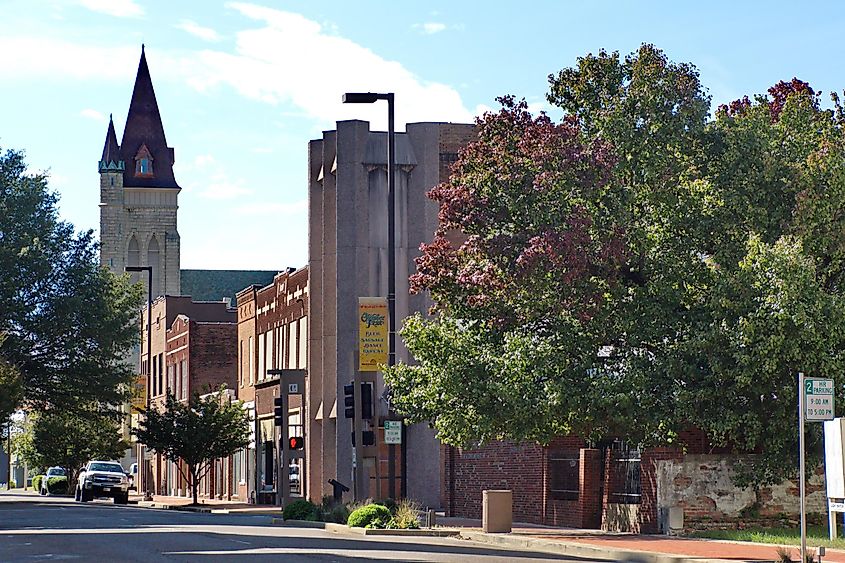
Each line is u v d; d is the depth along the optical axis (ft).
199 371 298.35
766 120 121.80
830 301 106.52
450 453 155.84
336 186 190.60
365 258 189.06
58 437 320.91
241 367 267.59
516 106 116.78
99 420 285.23
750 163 117.08
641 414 110.32
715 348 108.58
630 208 114.01
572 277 110.32
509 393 111.65
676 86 115.24
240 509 204.74
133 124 597.11
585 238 110.73
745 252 115.75
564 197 113.60
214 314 331.36
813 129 122.62
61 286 270.67
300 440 180.55
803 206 114.62
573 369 113.80
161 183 588.91
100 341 269.85
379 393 188.44
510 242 114.42
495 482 147.64
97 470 253.03
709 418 109.81
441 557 87.30
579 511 128.88
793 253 107.96
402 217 190.19
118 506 219.20
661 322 113.70
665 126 114.21
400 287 189.26
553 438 125.80
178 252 588.91
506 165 115.14
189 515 172.55
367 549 95.66
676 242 116.37
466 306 120.78
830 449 86.63
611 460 125.39
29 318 263.49
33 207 271.90
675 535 111.34
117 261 584.81
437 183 190.29
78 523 143.95
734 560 85.20
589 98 116.67
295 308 222.69
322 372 194.59
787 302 105.50
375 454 141.38
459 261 120.88
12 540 108.37
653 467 116.98
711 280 113.91
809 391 80.64
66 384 269.23
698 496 115.55
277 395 232.32
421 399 121.49
